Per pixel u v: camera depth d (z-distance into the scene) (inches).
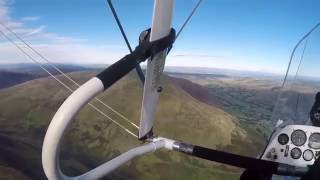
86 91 46.6
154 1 55.0
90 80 47.7
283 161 86.3
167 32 58.8
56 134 46.1
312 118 91.8
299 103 101.7
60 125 45.8
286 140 87.5
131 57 52.5
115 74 49.2
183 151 86.6
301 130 86.4
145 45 55.5
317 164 57.5
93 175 70.7
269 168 74.7
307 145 85.2
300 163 84.7
